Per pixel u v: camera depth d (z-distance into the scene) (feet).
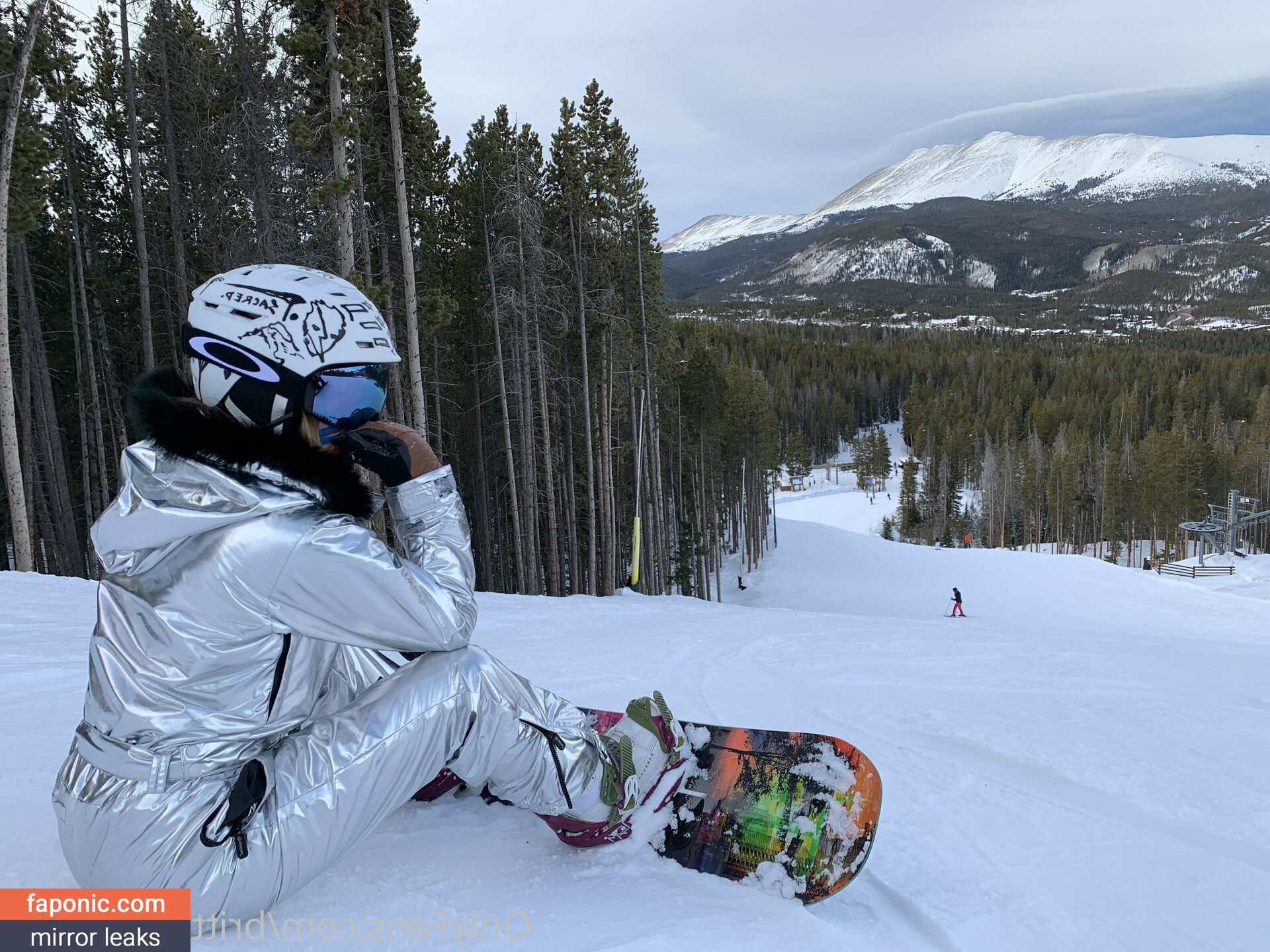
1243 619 80.89
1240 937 5.26
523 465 76.79
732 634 22.00
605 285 78.95
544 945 4.43
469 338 82.38
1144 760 9.07
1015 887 5.87
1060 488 246.06
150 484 3.95
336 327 4.28
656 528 92.53
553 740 5.02
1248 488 224.33
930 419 349.82
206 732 4.11
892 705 12.22
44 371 68.28
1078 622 84.23
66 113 56.80
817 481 374.43
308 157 38.78
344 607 4.11
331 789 4.33
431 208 73.00
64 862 5.32
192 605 3.92
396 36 44.57
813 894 5.27
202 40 54.85
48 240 71.41
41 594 21.59
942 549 151.12
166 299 66.54
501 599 31.58
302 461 4.01
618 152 75.05
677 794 5.97
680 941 4.55
